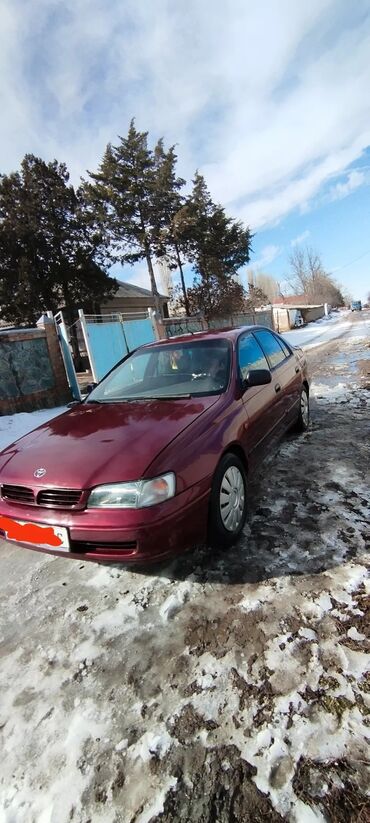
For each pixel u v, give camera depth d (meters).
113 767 1.47
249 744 1.48
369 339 16.95
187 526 2.21
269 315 32.69
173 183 23.28
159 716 1.63
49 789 1.42
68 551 2.16
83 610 2.32
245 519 2.89
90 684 1.83
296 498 3.29
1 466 2.55
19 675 1.92
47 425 3.12
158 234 23.14
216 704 1.65
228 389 3.07
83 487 2.11
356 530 2.73
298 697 1.62
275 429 3.76
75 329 18.80
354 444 4.43
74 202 20.77
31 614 2.35
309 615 2.03
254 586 2.30
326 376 9.38
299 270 70.19
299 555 2.53
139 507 2.05
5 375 9.17
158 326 14.49
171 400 3.05
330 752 1.41
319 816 1.24
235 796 1.33
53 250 20.48
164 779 1.41
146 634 2.07
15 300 19.28
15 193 19.14
